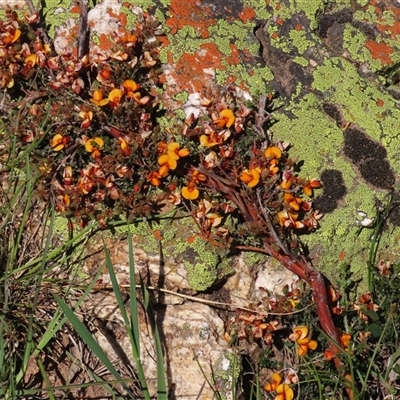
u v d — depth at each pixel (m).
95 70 0.46
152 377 0.44
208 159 0.45
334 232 0.47
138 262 0.46
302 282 0.47
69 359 0.44
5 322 0.42
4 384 0.42
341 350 0.43
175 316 0.45
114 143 0.45
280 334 0.47
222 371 0.44
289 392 0.44
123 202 0.45
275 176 0.45
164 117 0.47
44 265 0.43
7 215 0.44
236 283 0.47
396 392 0.45
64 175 0.45
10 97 0.46
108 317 0.45
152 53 0.47
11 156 0.45
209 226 0.45
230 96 0.47
